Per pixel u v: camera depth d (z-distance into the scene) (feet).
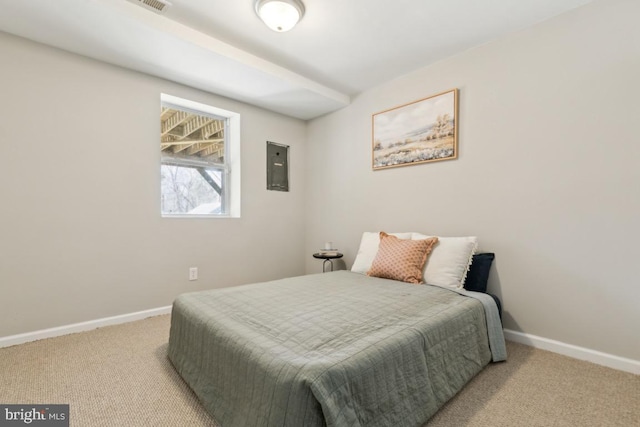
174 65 7.86
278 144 11.44
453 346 4.91
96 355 6.11
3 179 6.45
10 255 6.53
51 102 6.98
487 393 4.86
